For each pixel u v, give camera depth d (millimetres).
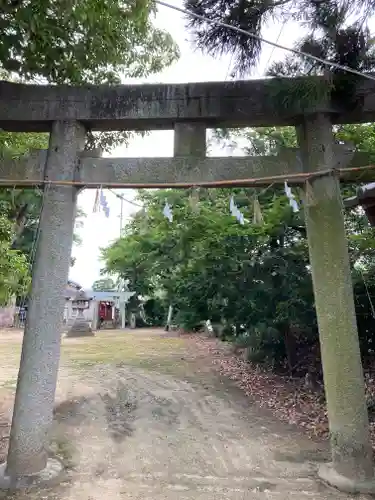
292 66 3406
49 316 3861
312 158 4012
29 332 3836
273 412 6457
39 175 4125
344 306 3799
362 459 3598
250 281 7309
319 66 3357
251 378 8484
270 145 6875
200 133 4160
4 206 4973
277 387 7680
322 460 4484
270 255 7188
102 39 3875
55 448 4797
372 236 6590
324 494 3549
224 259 7523
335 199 3947
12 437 3732
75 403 6824
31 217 11469
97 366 10172
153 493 3633
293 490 3676
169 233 8312
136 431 5566
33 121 4195
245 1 3135
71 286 27734
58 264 3947
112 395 7402
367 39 3137
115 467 4281
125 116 4148
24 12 3131
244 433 5504
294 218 6941
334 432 3729
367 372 6906
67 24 3545
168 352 12656
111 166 4109
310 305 6910
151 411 6508
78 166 4125
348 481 3559
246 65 3455
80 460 4441
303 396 6945
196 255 8102
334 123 4215
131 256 11453
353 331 3785
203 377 8961
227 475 4102
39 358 3793
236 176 4055
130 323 24875
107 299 23516
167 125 4312
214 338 15961
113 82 4641
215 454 4727
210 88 4145
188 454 4727
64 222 4016
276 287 7086
